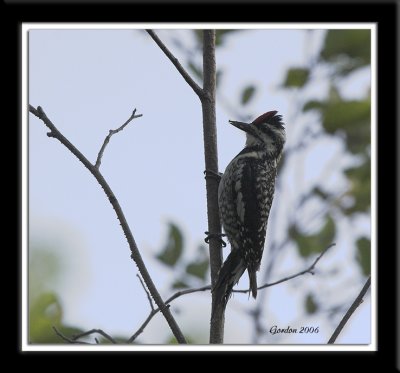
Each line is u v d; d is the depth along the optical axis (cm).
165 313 809
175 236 900
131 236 826
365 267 869
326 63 902
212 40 996
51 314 751
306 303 834
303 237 864
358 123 867
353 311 780
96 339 777
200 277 896
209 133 1027
